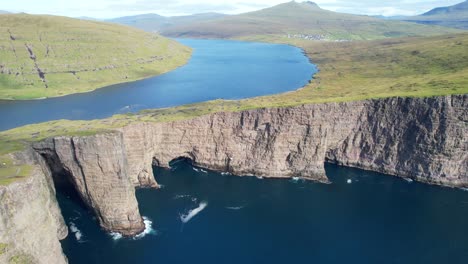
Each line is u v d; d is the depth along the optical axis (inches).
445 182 5821.9
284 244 4377.5
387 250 4311.0
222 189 5585.6
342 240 4473.4
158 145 5949.8
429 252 4291.3
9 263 2992.1
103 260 4015.8
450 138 5767.7
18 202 3228.3
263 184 5792.3
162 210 4990.2
